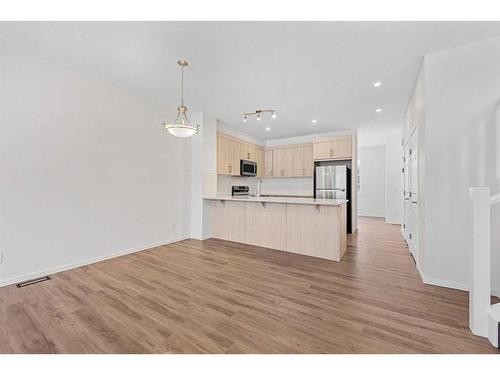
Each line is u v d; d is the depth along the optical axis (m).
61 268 2.88
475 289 1.65
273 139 6.98
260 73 2.91
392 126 5.39
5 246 2.46
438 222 2.46
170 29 2.08
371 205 8.09
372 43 2.27
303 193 6.47
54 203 2.82
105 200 3.34
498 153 2.17
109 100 3.36
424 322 1.81
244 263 3.22
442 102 2.42
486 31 2.09
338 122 5.09
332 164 5.86
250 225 4.30
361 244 4.27
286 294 2.29
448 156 2.40
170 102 4.02
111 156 3.41
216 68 2.79
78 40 2.28
